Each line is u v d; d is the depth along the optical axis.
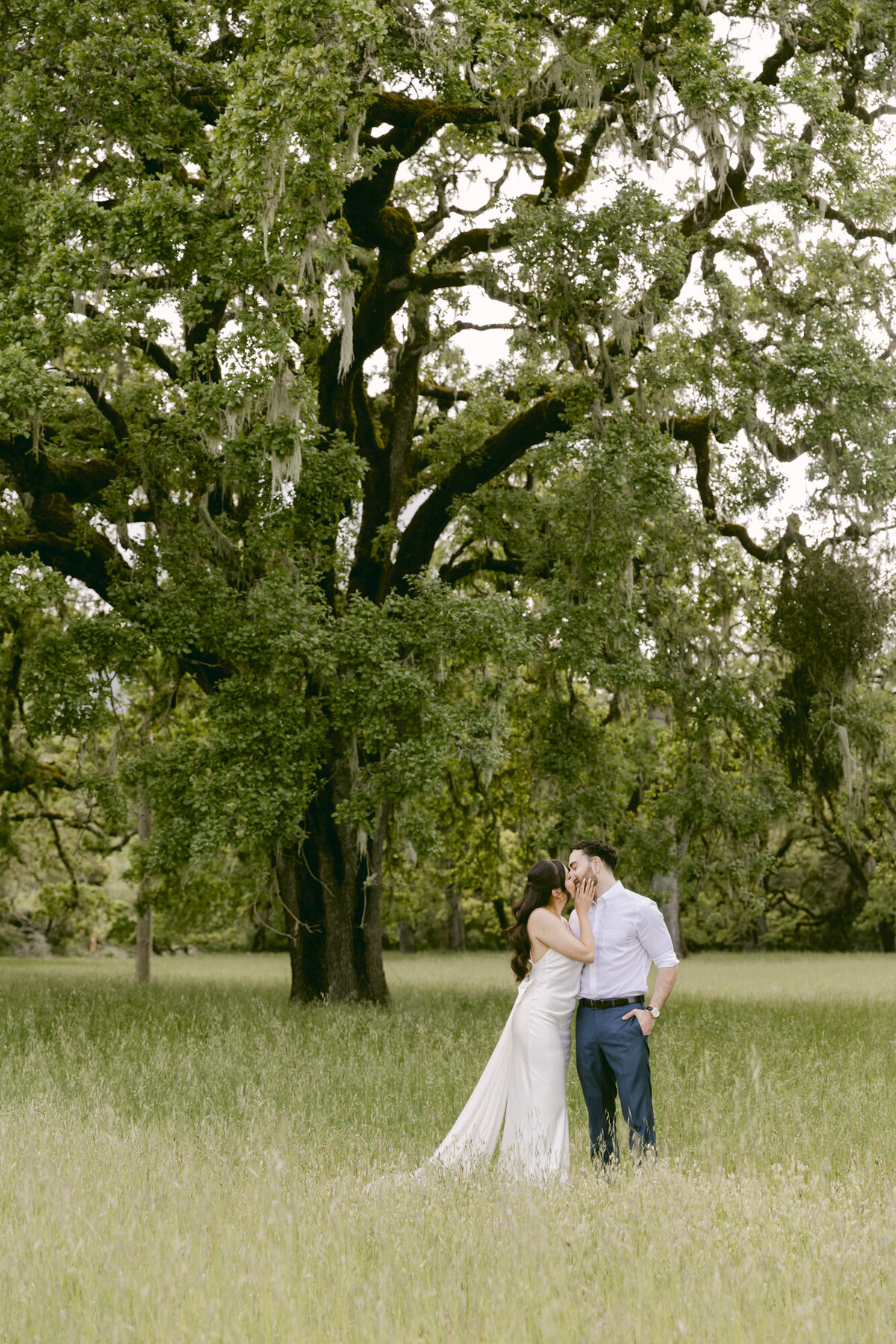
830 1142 6.48
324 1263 3.81
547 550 15.86
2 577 11.98
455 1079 8.64
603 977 5.82
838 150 13.45
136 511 14.70
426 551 16.47
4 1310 3.42
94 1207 4.42
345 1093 8.12
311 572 13.95
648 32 13.59
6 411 11.65
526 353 14.12
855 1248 3.95
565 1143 5.58
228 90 12.86
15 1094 7.77
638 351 14.67
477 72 12.79
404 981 26.98
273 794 12.82
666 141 14.12
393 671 12.95
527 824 21.39
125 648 12.94
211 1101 7.57
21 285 11.77
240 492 14.20
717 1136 6.30
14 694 19.11
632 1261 3.79
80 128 12.09
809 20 13.88
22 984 22.75
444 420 17.39
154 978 27.12
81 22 12.35
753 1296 3.43
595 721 21.25
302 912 16.84
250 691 13.16
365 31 10.86
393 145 13.47
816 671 17.17
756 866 18.62
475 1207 4.41
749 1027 13.69
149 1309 3.33
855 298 14.56
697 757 19.12
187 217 11.70
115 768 16.27
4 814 26.59
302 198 11.56
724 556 17.77
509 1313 3.32
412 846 15.46
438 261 15.29
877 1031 13.59
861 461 13.66
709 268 14.74
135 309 11.46
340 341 14.57
